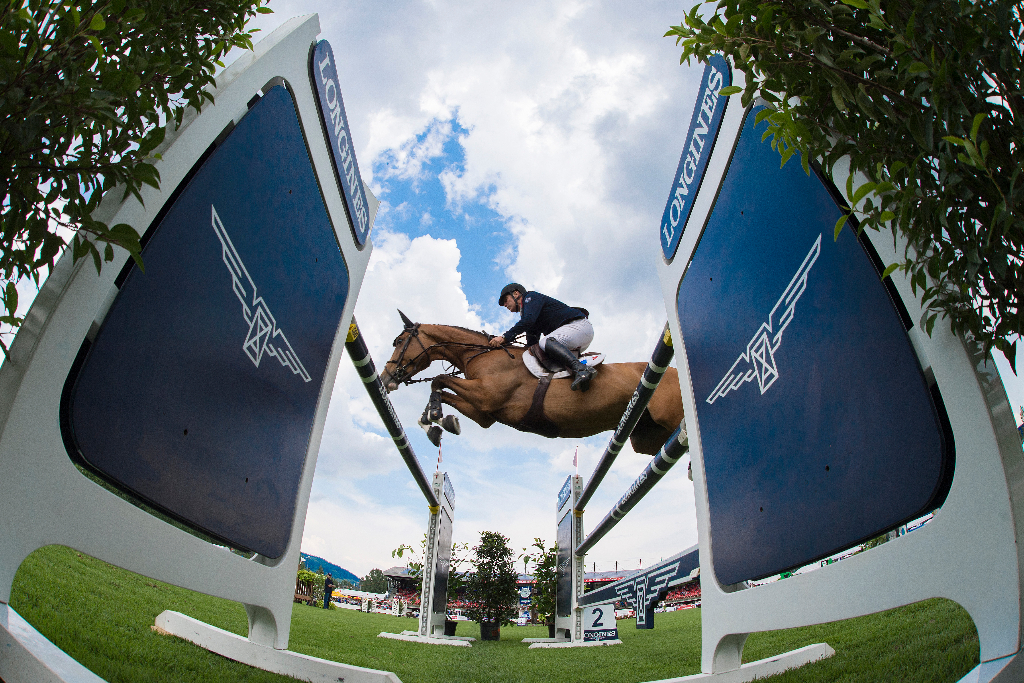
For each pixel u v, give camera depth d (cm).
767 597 257
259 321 284
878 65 145
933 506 176
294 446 334
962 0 119
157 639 303
